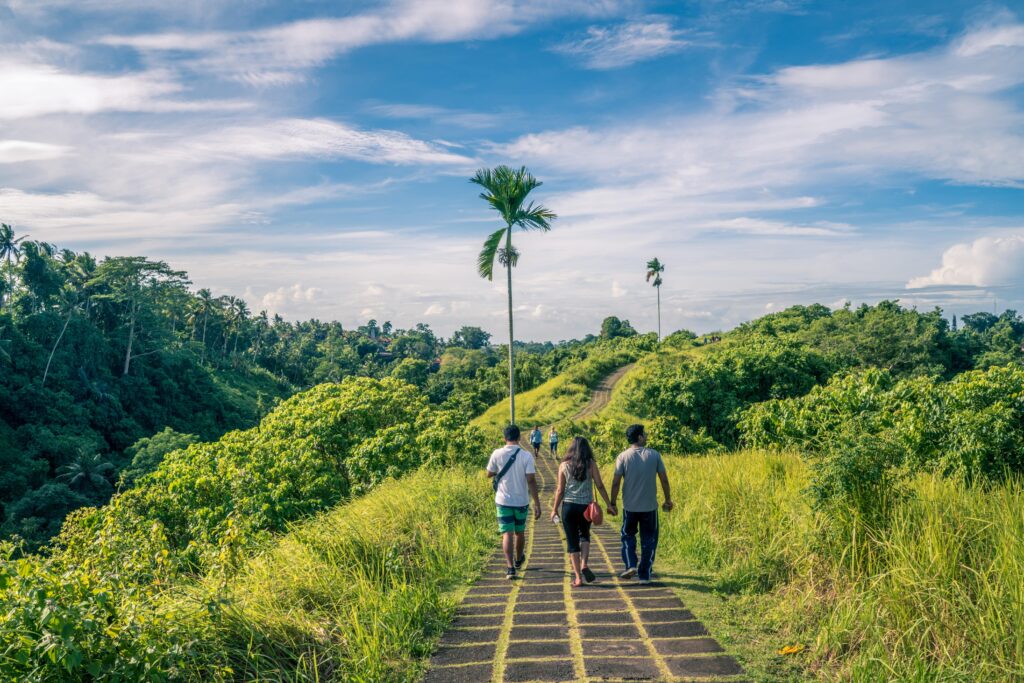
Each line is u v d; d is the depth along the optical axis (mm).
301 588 5191
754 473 9062
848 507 5211
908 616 3957
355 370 151875
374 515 8195
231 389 111688
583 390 66875
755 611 5008
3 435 64062
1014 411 8484
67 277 93500
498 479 6781
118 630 3516
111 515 10680
